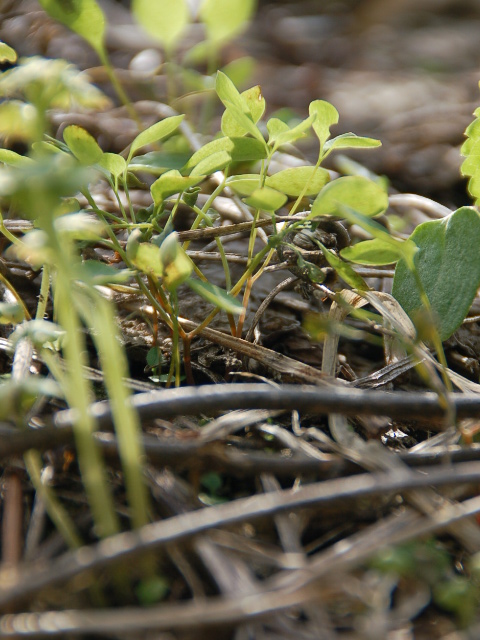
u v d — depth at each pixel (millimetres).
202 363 205
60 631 149
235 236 235
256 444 184
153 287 197
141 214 199
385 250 186
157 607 162
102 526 159
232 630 157
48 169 151
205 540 160
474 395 180
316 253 206
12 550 163
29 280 222
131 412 164
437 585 164
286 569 164
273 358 196
